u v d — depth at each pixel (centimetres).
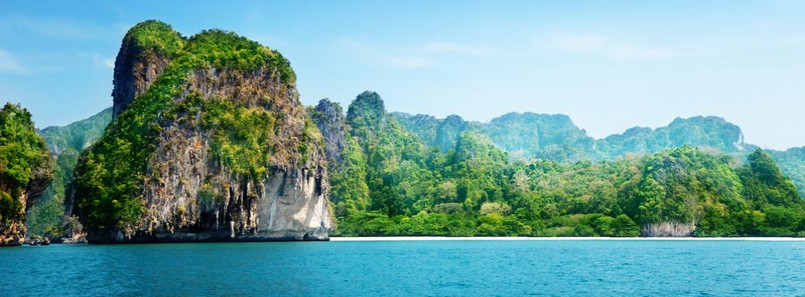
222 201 15125
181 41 19638
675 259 11338
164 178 14838
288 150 16300
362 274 8412
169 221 14712
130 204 14588
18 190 13675
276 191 16112
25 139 14400
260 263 9581
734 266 9925
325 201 17875
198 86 16362
